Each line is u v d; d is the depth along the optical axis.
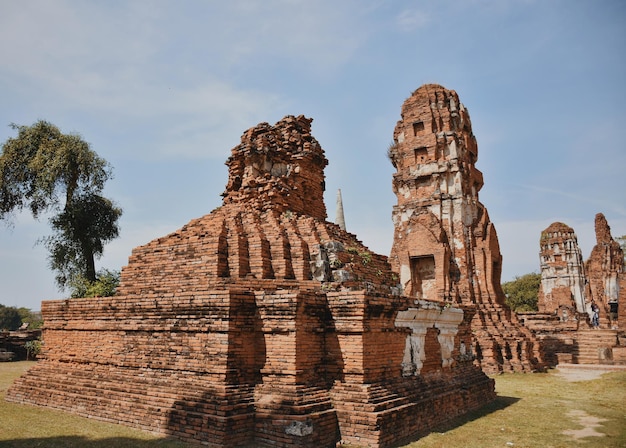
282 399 12.04
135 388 13.71
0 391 19.27
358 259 17.19
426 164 36.22
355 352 12.82
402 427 12.81
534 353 33.25
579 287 54.19
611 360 35.56
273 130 20.12
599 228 57.94
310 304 12.84
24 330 41.38
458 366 17.78
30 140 30.88
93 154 31.17
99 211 31.84
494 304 33.00
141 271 16.72
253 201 18.08
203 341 12.93
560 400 20.17
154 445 11.60
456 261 33.78
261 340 13.02
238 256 15.45
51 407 15.38
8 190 30.67
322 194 21.45
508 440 13.54
